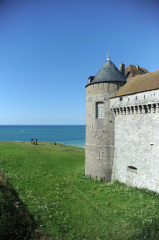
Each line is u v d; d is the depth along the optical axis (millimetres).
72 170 25656
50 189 17719
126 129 20141
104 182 21172
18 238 10250
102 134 22172
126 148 20062
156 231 11352
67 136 131000
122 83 22734
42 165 26422
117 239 10875
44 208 13789
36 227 11531
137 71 26734
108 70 23266
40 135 141000
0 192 14047
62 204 14820
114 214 13461
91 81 24406
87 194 17109
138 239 10781
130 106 19250
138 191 17453
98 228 11867
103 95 22422
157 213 13219
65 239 10734
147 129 17781
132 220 12609
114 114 21828
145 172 17797
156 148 16844
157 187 16547
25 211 12883
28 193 16172
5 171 21906
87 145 23953
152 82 17953
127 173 19812
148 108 17516
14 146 39562
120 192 17406
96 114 23047
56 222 12258
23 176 20797
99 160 22125
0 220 10836
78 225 12141
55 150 40406
